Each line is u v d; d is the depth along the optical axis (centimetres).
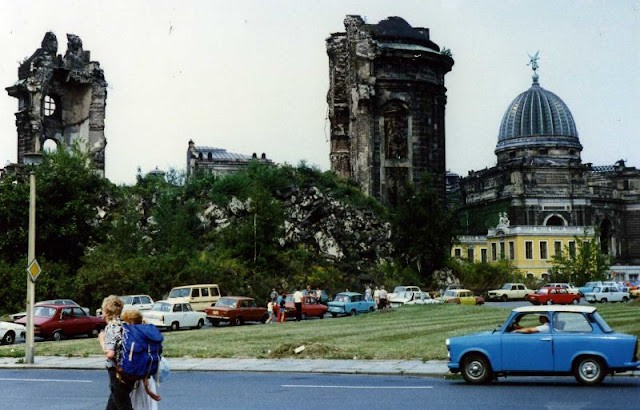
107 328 1366
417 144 10475
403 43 10606
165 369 1423
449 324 4397
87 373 2694
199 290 5919
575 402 1944
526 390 2188
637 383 2345
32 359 2991
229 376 2605
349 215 9138
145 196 8731
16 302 5772
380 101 10450
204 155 18575
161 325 4806
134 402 1371
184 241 7881
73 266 6456
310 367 2781
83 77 9494
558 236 15362
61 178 6475
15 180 7050
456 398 2027
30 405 1922
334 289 7881
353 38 10406
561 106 19350
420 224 9112
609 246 18062
